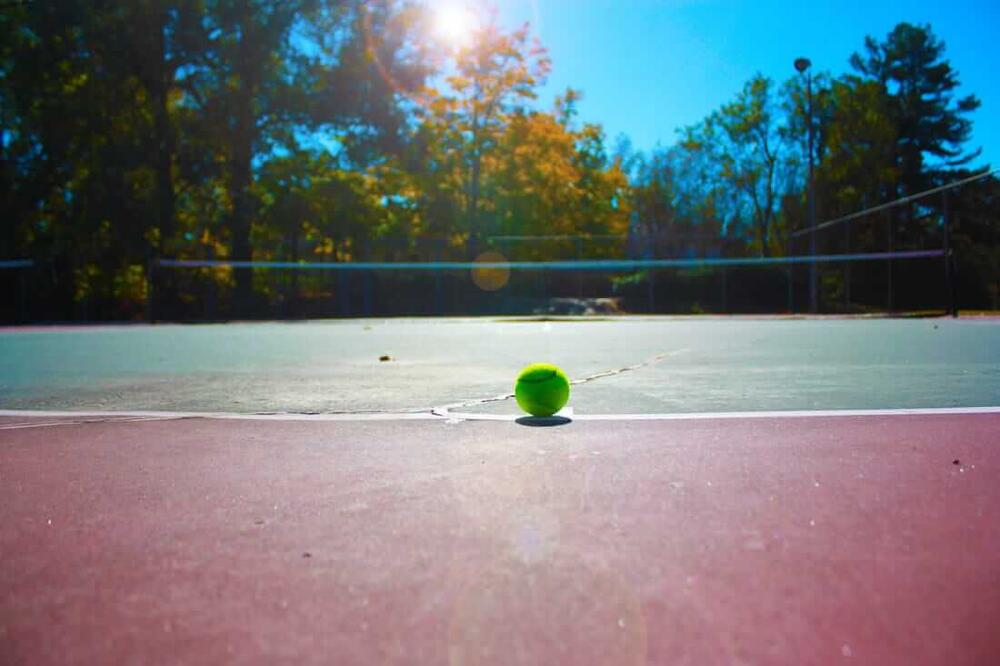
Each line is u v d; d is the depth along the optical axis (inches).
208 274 1339.8
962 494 101.4
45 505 104.3
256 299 1309.1
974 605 66.6
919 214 1138.0
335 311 1387.8
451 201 1635.1
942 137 2159.2
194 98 1321.4
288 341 575.8
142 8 1141.7
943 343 445.4
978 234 1207.6
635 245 1491.1
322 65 1300.4
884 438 141.5
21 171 1251.2
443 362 349.1
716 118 1985.7
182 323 1139.9
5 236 1230.9
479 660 57.8
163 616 67.1
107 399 220.8
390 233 1653.5
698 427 156.7
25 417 184.9
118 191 1232.2
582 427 158.9
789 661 56.9
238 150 1275.8
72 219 1269.7
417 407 195.3
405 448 139.1
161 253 1253.7
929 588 70.2
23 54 1182.3
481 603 67.9
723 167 1991.9
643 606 66.7
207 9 1198.9
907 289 1145.4
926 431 148.3
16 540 89.0
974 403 186.4
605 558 78.5
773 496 101.4
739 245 1469.0
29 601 71.1
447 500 102.0
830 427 154.4
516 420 169.9
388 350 446.9
